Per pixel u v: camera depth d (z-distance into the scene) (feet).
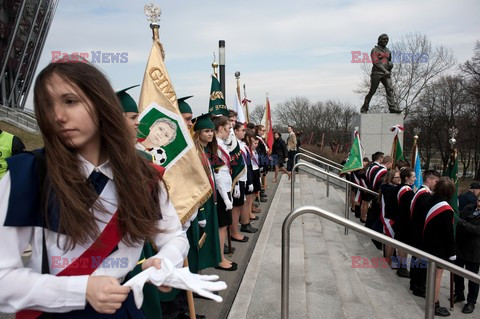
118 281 3.56
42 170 3.26
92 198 3.35
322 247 17.40
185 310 9.34
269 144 36.04
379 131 40.60
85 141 3.37
